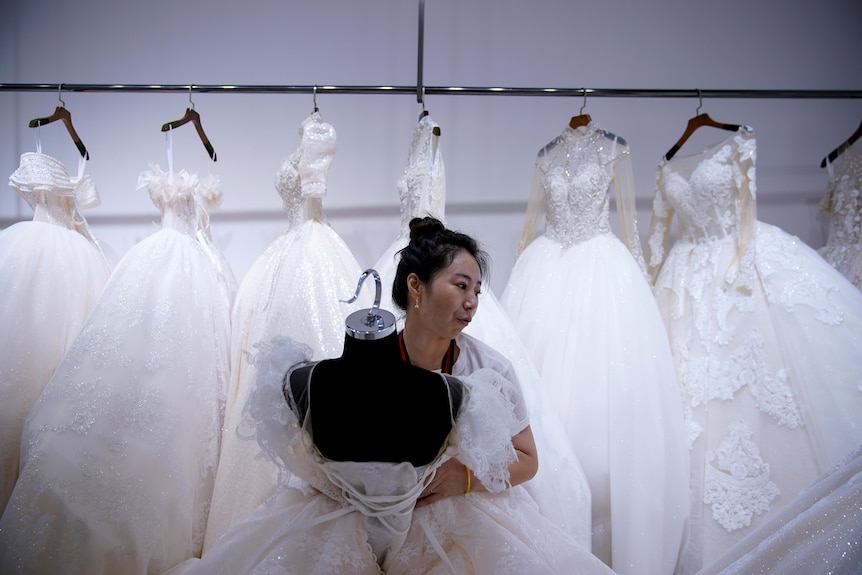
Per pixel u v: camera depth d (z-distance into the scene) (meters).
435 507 1.28
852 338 2.04
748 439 2.02
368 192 2.80
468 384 1.21
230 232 2.80
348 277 2.13
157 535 1.67
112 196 2.79
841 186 2.50
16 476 1.88
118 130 2.77
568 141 2.40
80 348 1.83
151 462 1.71
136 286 1.98
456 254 1.35
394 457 1.16
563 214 2.37
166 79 2.76
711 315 2.24
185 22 2.75
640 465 1.88
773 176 2.87
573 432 1.99
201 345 1.99
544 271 2.32
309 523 1.22
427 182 2.16
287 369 1.20
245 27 2.75
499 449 1.18
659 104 2.83
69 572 1.57
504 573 1.18
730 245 2.30
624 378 1.99
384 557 1.27
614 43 2.80
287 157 2.38
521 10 2.78
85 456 1.66
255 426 1.19
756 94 2.39
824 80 2.84
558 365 2.12
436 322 1.34
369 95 2.77
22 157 2.24
